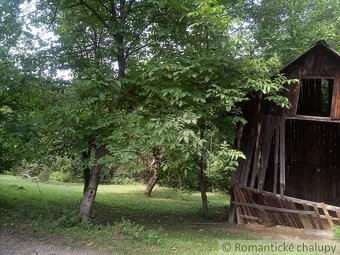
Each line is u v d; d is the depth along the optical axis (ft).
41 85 29.76
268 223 33.22
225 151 26.86
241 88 28.09
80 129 28.94
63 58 32.37
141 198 56.44
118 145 26.08
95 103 30.07
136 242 25.09
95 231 27.12
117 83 27.17
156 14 30.40
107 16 33.55
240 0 34.76
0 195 43.65
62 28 33.30
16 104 31.71
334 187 40.81
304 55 30.68
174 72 26.86
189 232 30.32
